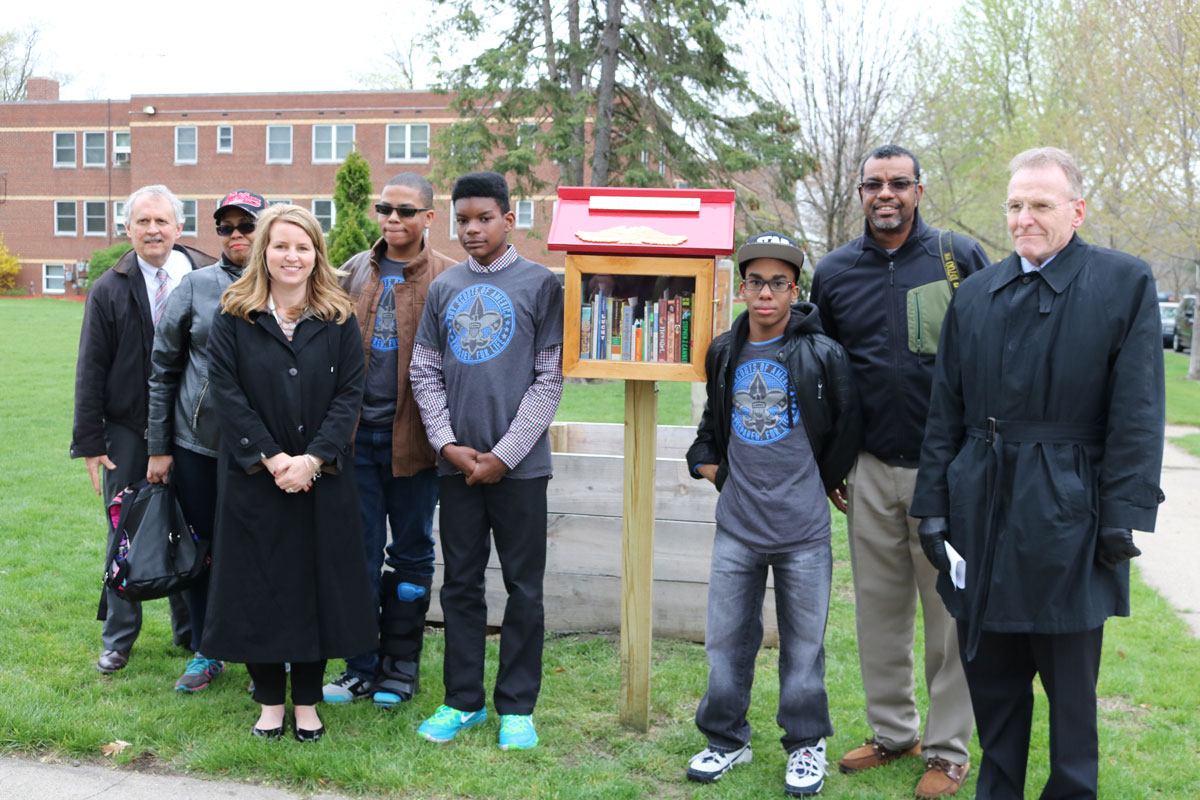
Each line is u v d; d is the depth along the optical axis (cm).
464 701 338
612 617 445
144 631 434
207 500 368
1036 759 332
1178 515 733
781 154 1284
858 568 326
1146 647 450
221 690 372
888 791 309
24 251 3434
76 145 3391
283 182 3148
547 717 358
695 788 306
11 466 793
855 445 306
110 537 384
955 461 271
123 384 379
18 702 341
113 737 322
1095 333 248
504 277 342
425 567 379
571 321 330
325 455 321
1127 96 1516
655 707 369
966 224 1689
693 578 435
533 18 1586
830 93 1224
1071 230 258
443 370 343
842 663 425
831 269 326
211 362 322
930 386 306
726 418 315
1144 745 346
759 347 310
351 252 1778
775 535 304
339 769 304
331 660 419
